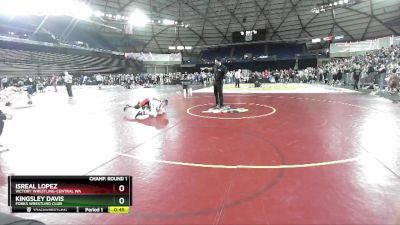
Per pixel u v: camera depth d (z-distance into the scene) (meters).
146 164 5.21
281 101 15.50
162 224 3.21
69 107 14.28
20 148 6.44
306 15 49.06
